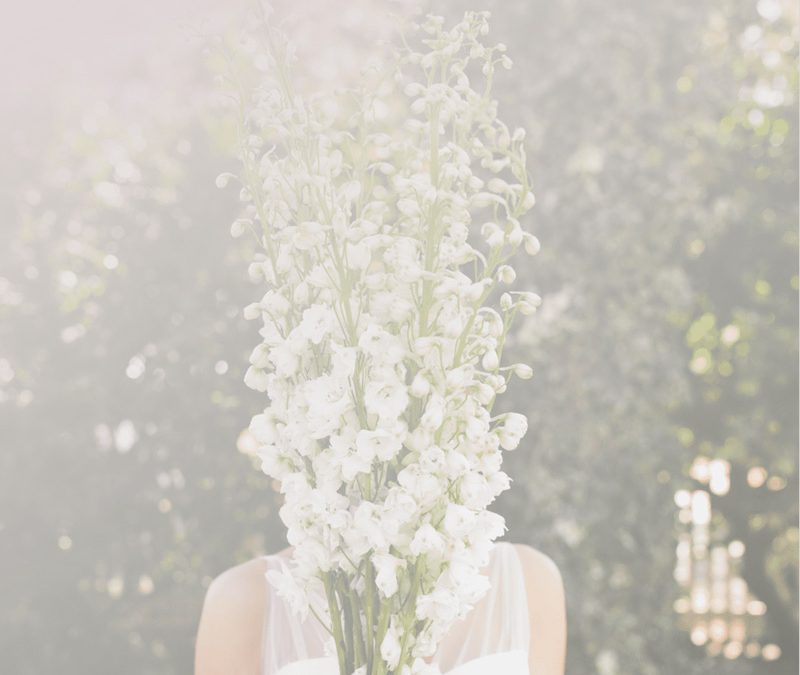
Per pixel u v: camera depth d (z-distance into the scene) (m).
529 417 4.29
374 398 1.09
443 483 1.10
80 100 5.22
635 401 4.36
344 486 1.26
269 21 1.23
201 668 1.76
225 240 5.06
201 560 5.05
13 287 5.09
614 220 4.25
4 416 5.00
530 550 1.92
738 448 6.07
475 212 4.19
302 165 1.19
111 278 5.09
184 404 5.01
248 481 5.05
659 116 4.48
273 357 1.14
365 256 1.13
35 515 4.99
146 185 5.16
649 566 4.55
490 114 1.26
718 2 5.30
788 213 5.86
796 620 6.18
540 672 1.83
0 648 4.93
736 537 6.30
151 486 5.03
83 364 5.06
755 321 5.86
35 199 5.15
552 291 4.30
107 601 5.02
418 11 1.35
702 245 5.88
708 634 6.22
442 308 1.14
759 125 6.01
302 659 1.71
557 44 4.30
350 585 1.18
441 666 1.75
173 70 5.17
